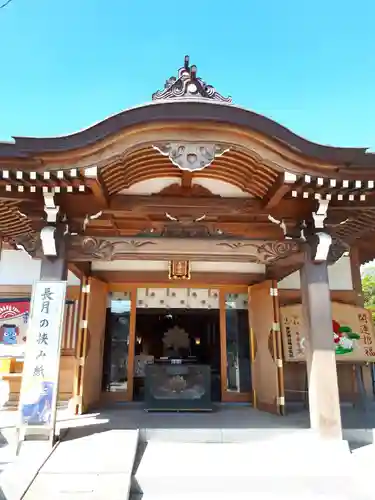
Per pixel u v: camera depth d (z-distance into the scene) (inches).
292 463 174.2
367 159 191.6
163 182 226.2
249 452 185.2
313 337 207.8
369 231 282.2
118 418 240.7
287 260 222.7
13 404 300.2
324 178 193.5
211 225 234.5
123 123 181.5
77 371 265.0
